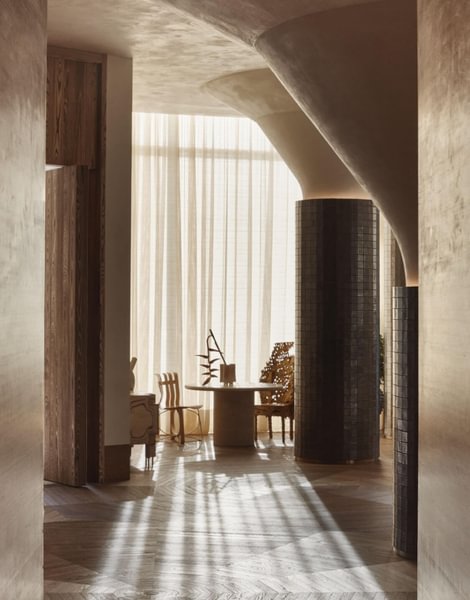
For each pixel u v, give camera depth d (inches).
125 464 338.0
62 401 327.3
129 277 343.6
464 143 59.1
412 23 199.3
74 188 323.0
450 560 65.4
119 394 339.3
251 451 414.6
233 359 484.7
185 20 303.1
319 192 387.2
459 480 61.9
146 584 201.3
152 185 470.0
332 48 209.3
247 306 486.3
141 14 297.7
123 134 343.0
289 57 223.5
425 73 74.9
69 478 323.3
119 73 342.3
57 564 217.9
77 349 319.9
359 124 217.8
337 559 224.1
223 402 429.7
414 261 233.5
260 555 227.8
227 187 482.0
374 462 382.3
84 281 322.3
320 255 382.0
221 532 252.5
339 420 378.3
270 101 382.9
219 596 192.5
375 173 226.2
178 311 471.8
